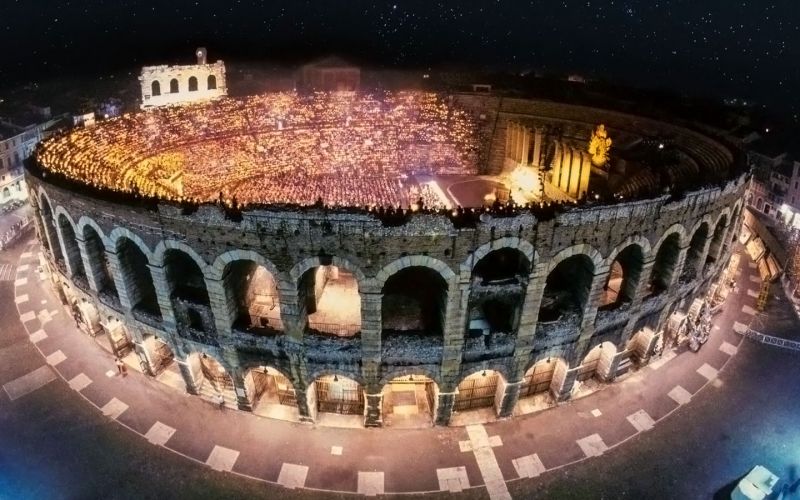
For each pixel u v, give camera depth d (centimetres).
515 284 3322
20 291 5256
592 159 6475
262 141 7912
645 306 3903
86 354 4409
